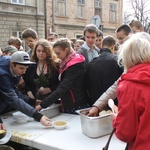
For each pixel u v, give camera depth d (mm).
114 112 1437
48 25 13594
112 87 1723
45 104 1864
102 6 17250
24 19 12469
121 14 18719
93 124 1500
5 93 1795
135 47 1151
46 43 2182
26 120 1853
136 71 1124
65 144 1448
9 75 1840
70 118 1932
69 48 1969
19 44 4098
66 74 1928
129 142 1125
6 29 11820
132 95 1086
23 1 12406
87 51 2793
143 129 1067
